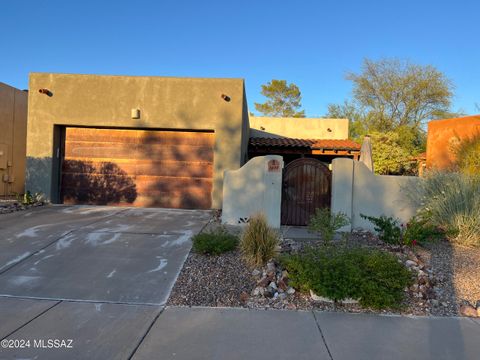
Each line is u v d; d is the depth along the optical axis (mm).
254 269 6227
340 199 9703
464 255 7367
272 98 53125
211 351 3971
